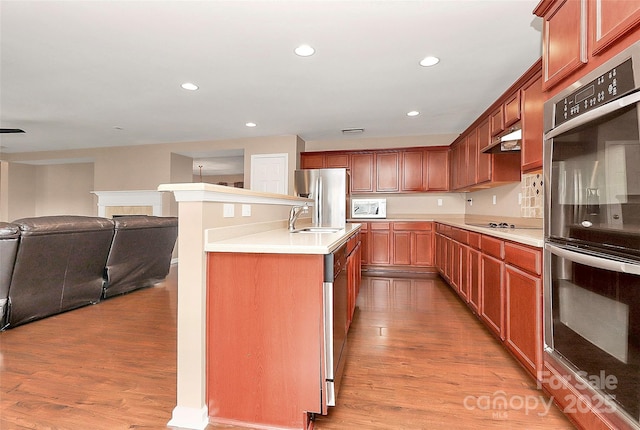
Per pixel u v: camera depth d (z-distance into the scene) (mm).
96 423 1530
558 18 1622
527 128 2645
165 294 3891
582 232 1374
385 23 2295
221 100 3865
